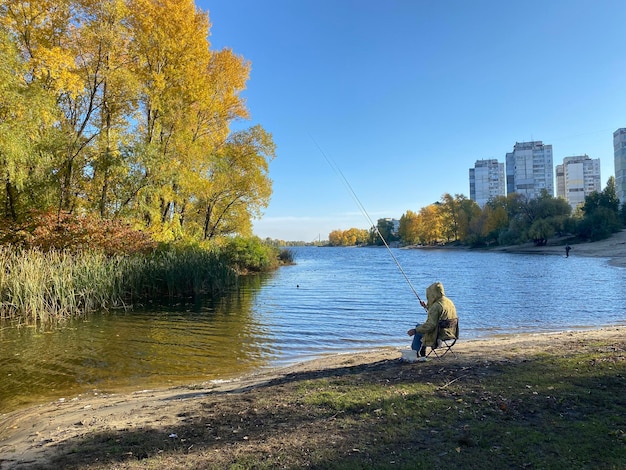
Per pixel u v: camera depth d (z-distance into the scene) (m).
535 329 12.34
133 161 20.64
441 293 6.93
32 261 14.16
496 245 94.12
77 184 20.94
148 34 21.92
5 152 15.36
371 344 10.68
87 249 17.72
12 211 18.92
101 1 18.94
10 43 16.39
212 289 21.31
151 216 22.62
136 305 17.09
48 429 4.88
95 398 6.68
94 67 19.69
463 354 7.31
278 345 10.59
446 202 118.00
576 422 3.81
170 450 3.76
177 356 9.49
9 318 13.42
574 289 21.94
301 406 4.76
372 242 178.00
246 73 30.53
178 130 24.02
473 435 3.67
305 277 32.53
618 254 51.84
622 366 5.46
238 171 32.22
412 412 4.32
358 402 4.73
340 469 3.20
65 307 14.26
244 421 4.42
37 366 8.61
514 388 4.89
